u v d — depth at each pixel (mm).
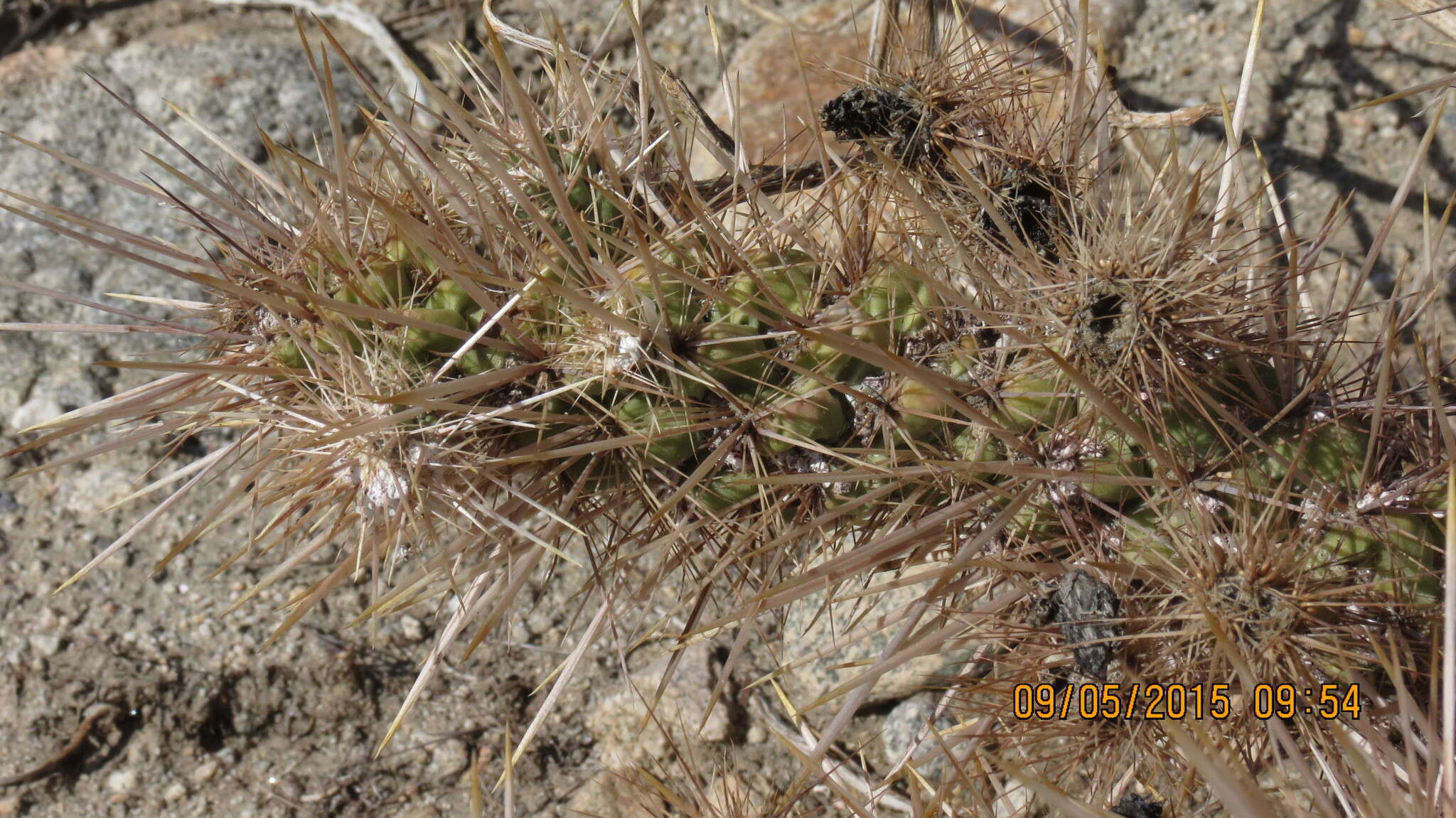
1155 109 424
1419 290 270
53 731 349
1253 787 222
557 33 265
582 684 361
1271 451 240
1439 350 266
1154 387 243
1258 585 229
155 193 258
